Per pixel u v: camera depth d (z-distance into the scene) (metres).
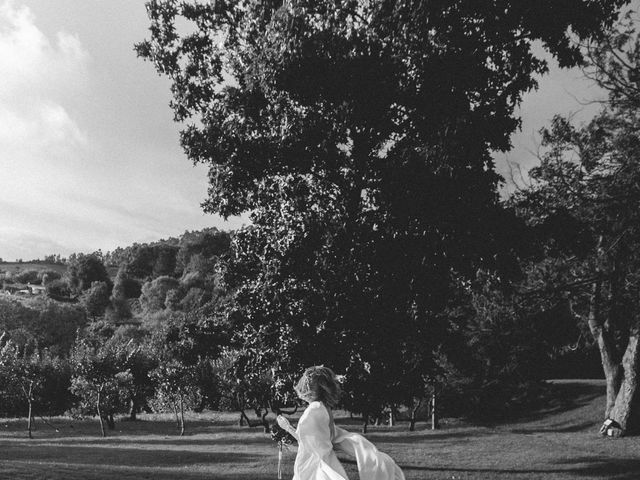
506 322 37.38
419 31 18.84
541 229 22.47
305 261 20.83
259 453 30.38
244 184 23.23
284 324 20.94
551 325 39.56
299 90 19.77
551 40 18.84
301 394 6.46
